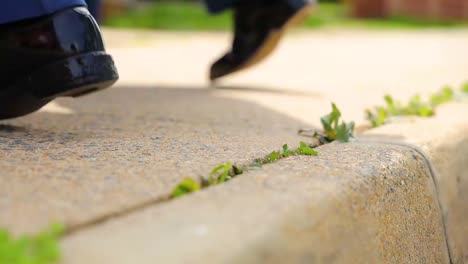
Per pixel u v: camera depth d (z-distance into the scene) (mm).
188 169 963
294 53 3395
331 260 855
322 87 1936
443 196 1148
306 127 1325
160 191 875
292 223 814
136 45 3514
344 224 889
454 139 1274
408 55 3412
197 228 773
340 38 5105
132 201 841
